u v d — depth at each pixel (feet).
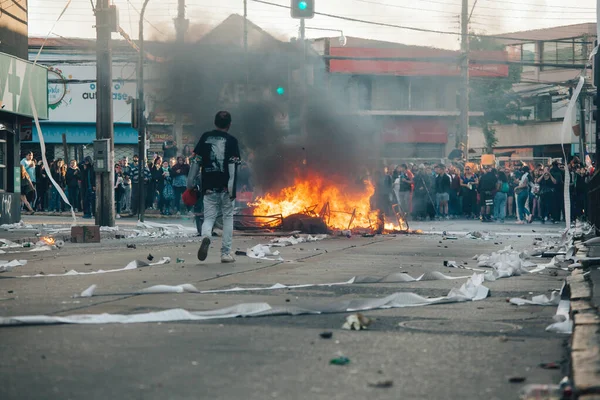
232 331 20.22
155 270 35.68
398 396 13.99
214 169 38.91
